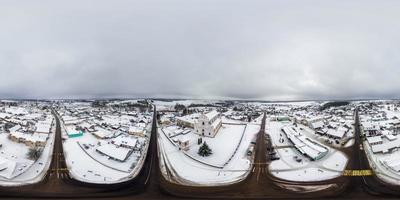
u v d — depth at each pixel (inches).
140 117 6776.6
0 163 2445.9
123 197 1927.9
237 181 2249.0
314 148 3102.9
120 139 3641.7
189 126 4874.5
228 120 5984.3
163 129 4724.4
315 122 5088.6
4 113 6717.5
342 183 2178.9
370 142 3476.9
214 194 1987.0
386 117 6333.7
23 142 3513.8
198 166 2669.8
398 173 2401.6
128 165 2721.5
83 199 1889.8
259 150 3221.0
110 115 7303.2
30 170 2497.5
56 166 2620.6
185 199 1897.1
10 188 2070.6
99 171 2516.0
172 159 2898.6
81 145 3489.2
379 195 1946.4
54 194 1972.2
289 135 3873.0
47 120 5777.6
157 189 2078.0
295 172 2458.2
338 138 3912.4
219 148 3329.2
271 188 2091.5
